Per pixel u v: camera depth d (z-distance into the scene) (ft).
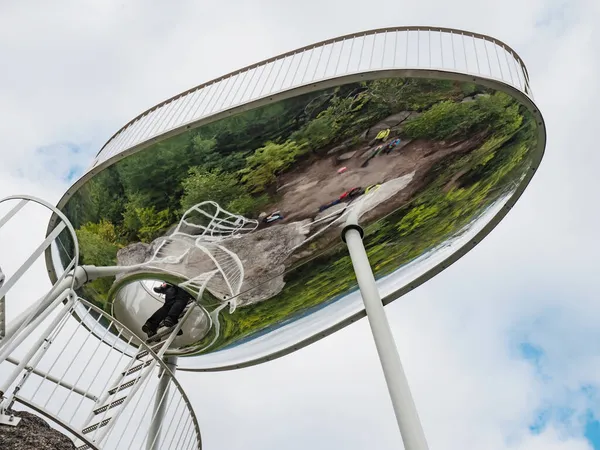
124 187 38.75
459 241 46.65
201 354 49.26
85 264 42.80
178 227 41.47
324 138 37.73
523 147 40.70
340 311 48.29
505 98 36.47
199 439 34.99
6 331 24.20
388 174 41.04
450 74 34.63
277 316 48.70
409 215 44.55
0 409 21.81
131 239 41.57
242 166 38.47
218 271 44.19
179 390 33.63
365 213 43.83
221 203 40.47
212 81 38.22
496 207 45.01
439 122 37.86
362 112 36.50
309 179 40.11
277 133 36.73
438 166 41.24
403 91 35.53
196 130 35.96
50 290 26.07
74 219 39.78
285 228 43.09
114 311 45.09
